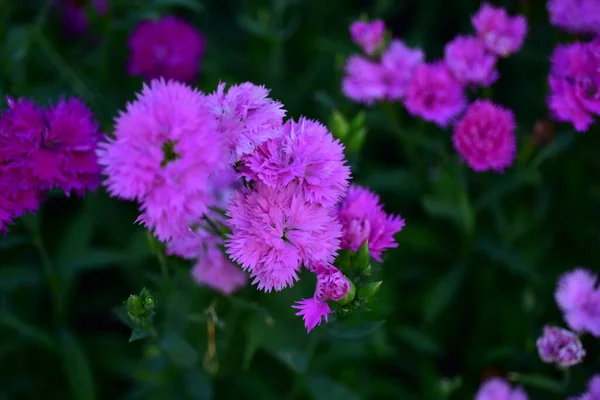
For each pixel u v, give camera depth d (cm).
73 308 57
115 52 63
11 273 52
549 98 52
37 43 60
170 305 49
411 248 57
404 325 56
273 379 54
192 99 41
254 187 43
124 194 40
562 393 52
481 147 50
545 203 58
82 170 45
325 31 72
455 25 73
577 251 59
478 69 52
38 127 44
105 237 58
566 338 48
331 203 42
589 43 50
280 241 42
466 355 57
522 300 56
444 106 52
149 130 40
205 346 51
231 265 46
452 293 55
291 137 42
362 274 44
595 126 54
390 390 55
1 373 55
